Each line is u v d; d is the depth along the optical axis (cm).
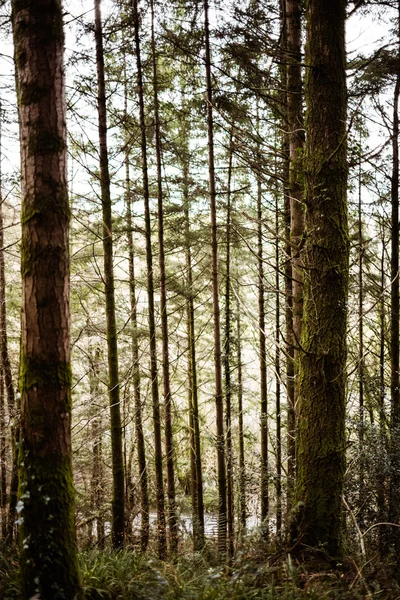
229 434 1176
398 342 841
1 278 1038
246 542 482
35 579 325
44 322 332
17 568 434
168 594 389
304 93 515
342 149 486
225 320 1255
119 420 709
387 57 668
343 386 479
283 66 678
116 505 701
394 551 553
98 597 378
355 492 635
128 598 379
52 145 337
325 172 482
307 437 479
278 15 682
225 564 473
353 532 601
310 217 491
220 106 707
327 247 479
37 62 336
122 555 530
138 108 918
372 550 560
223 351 1267
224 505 866
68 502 338
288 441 792
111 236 712
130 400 1123
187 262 1292
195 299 1232
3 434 880
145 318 1343
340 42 491
